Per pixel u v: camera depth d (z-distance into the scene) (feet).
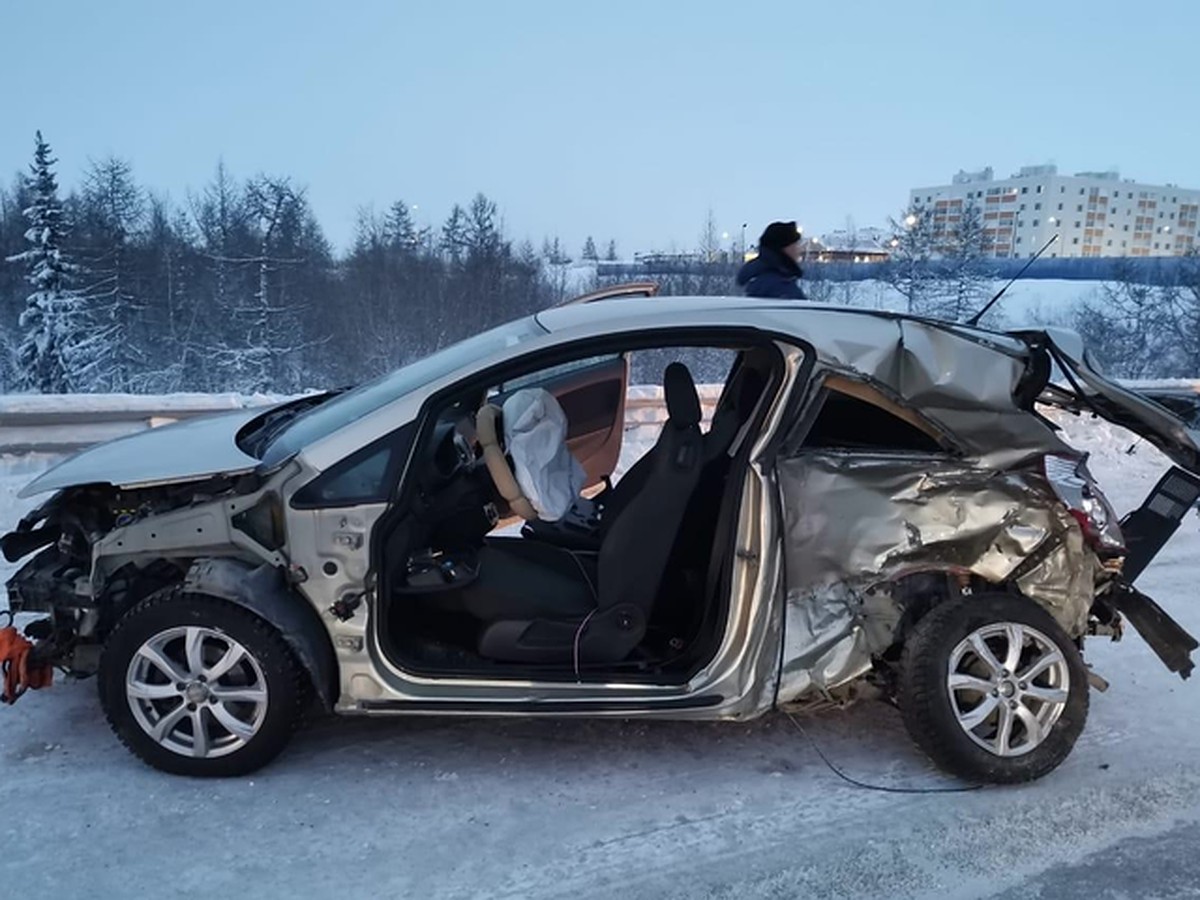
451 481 12.14
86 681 13.06
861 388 11.10
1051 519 11.36
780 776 11.34
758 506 10.78
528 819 10.31
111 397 23.94
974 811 10.73
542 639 11.16
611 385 17.38
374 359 114.21
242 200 132.67
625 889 9.23
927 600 11.47
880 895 9.30
